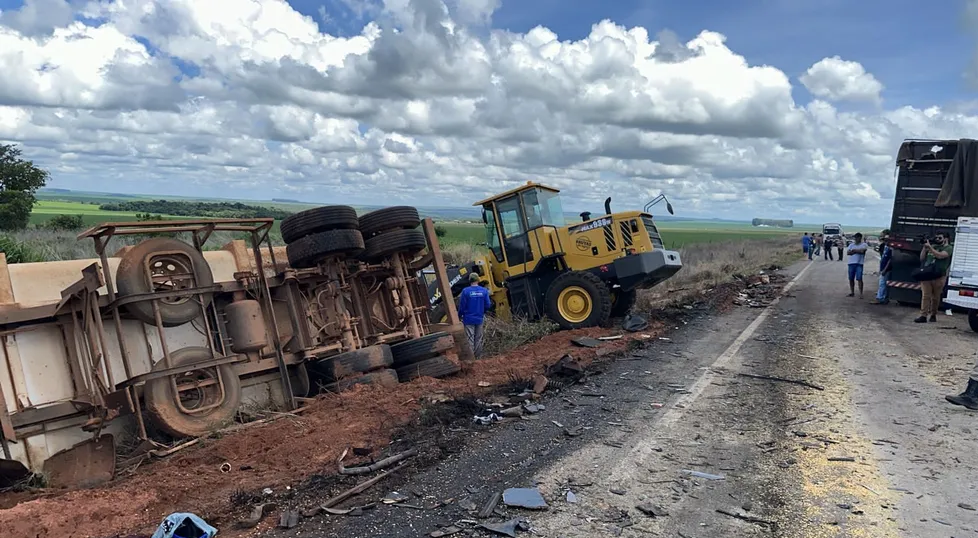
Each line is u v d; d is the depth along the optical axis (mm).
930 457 5637
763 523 4379
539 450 5832
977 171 14898
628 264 13195
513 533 4219
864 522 4387
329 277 8406
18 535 4270
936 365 9570
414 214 9336
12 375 6160
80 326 6602
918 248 16141
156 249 6859
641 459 5578
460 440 6125
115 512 4676
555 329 13281
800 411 7078
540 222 13859
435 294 13211
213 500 4914
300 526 4402
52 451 6215
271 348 7906
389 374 8312
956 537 4176
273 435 6438
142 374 6465
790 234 130500
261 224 7863
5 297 6305
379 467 5418
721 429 6438
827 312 15766
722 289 19891
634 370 9234
